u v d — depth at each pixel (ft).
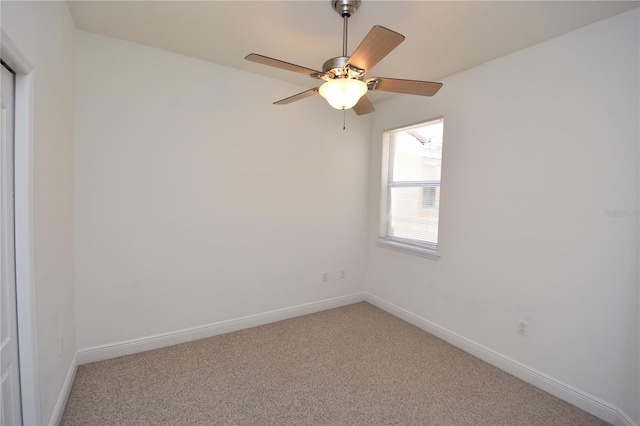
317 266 11.64
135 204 8.16
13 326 4.33
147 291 8.45
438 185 10.19
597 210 6.43
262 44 7.84
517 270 7.78
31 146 4.45
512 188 7.86
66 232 6.65
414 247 10.73
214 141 9.18
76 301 7.59
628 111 6.01
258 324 10.38
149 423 5.95
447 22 6.55
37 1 4.68
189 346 8.87
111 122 7.75
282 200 10.59
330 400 6.73
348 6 5.91
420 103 10.39
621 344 6.10
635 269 5.89
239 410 6.36
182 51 8.34
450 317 9.48
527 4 5.88
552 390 7.09
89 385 7.00
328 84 5.40
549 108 7.15
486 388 7.27
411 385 7.33
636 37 5.90
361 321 10.95
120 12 6.56
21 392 4.50
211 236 9.30
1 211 4.02
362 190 12.59
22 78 4.33
